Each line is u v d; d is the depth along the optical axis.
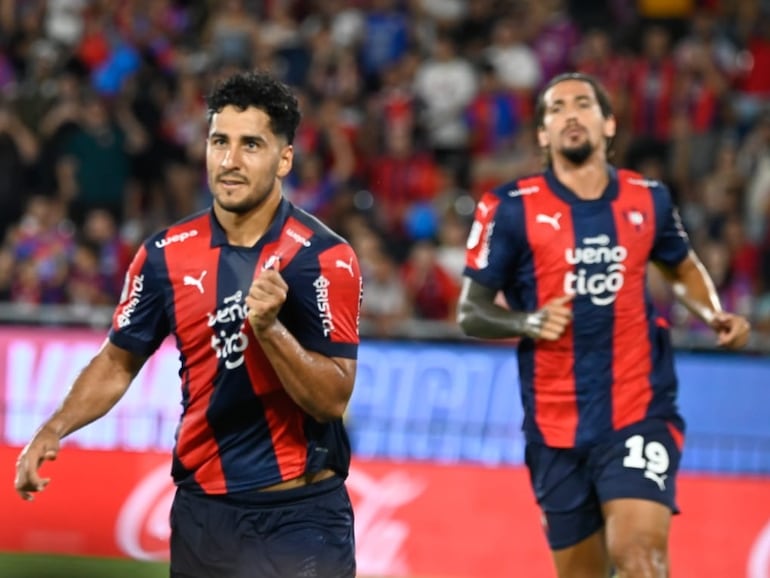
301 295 13.83
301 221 14.11
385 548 26.31
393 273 33.84
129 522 26.22
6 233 38.50
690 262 18.48
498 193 18.03
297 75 43.59
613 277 17.58
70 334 27.75
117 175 39.12
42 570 25.88
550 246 17.62
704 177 41.31
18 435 27.39
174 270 13.97
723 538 25.89
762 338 28.72
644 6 48.72
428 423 27.19
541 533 26.16
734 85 45.38
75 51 43.94
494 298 18.02
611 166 18.39
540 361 17.73
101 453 26.53
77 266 34.59
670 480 17.06
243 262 13.86
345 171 40.09
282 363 13.12
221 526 14.16
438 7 46.53
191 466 14.23
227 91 13.65
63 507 26.25
